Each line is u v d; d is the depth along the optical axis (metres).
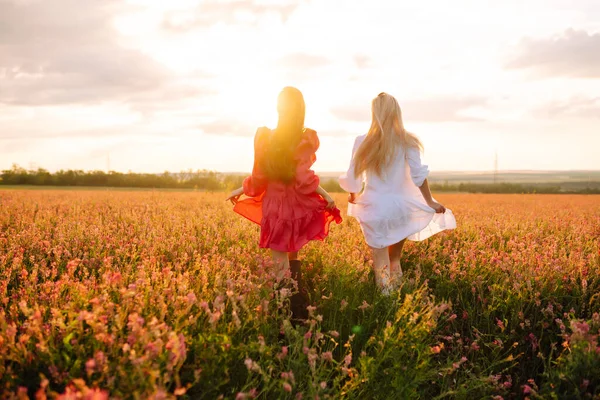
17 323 2.90
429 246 6.04
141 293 3.07
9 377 2.33
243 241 5.93
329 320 3.57
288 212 4.17
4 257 4.52
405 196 4.79
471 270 4.59
